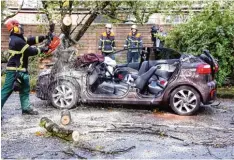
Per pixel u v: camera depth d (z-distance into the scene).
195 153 4.84
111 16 11.31
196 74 7.15
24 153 4.73
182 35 10.73
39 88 7.56
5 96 6.54
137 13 11.21
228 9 10.45
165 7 11.22
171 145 5.18
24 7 13.52
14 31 6.53
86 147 4.97
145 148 5.02
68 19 8.62
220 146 5.17
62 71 7.46
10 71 6.52
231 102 8.92
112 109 7.61
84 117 6.77
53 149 4.91
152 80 7.81
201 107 8.18
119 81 7.75
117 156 4.68
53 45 6.84
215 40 10.13
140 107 7.86
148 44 14.94
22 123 6.25
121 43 14.94
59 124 6.16
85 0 10.88
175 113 7.28
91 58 7.53
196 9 11.73
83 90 7.39
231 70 10.48
